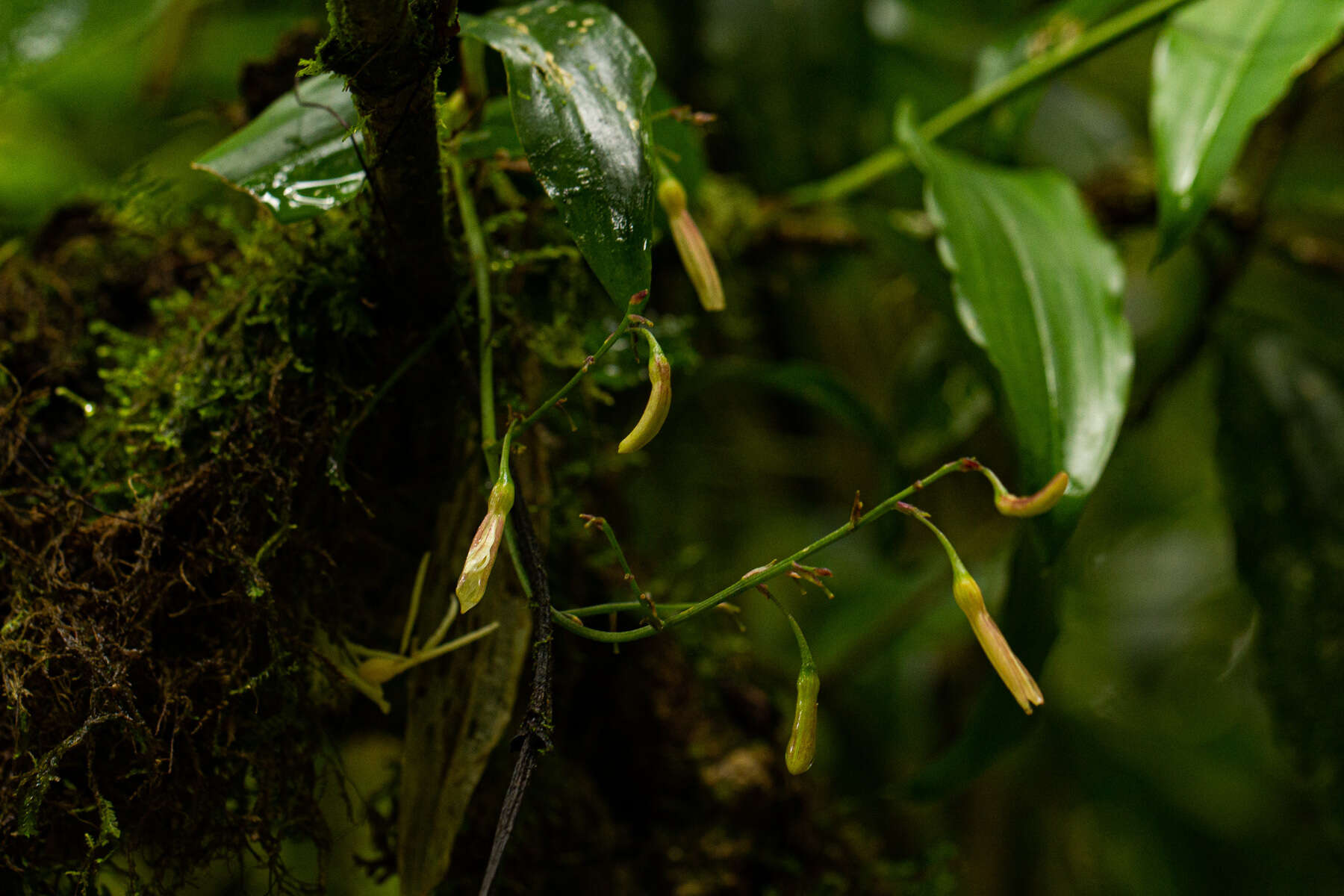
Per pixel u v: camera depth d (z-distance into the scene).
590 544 0.49
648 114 0.41
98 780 0.43
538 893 0.47
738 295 0.68
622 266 0.39
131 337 0.46
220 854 0.43
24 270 0.48
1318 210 0.73
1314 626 0.55
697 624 0.51
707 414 0.77
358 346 0.44
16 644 0.42
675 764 0.50
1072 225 0.48
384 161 0.41
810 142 0.76
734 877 0.49
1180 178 0.47
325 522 0.44
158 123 0.60
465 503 0.45
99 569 0.43
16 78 0.55
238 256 0.47
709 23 0.75
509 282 0.46
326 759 0.44
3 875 0.43
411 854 0.43
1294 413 0.59
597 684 0.49
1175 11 0.52
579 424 0.48
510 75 0.41
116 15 0.57
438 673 0.44
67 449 0.45
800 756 0.39
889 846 0.71
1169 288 0.75
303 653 0.43
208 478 0.43
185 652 0.43
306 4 0.66
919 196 0.75
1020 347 0.45
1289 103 0.62
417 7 0.38
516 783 0.38
